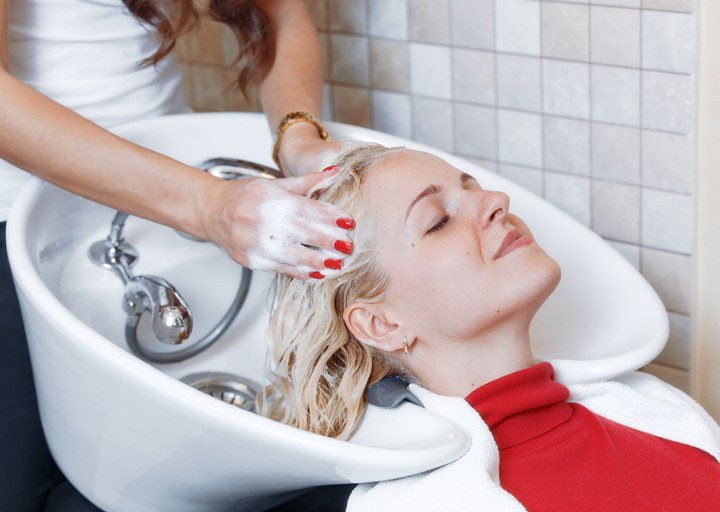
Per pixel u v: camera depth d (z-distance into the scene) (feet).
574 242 4.46
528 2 5.08
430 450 3.16
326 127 4.81
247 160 4.66
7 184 4.24
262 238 3.58
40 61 4.28
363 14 5.72
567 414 3.66
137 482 3.72
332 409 3.75
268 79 4.81
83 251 4.36
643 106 4.93
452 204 3.65
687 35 4.66
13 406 4.48
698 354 5.29
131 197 3.83
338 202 3.71
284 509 4.49
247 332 4.52
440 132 5.74
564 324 4.35
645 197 5.11
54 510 4.51
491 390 3.56
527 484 3.38
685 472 3.51
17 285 3.57
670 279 5.21
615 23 4.85
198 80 6.76
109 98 4.47
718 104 4.72
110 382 3.26
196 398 3.10
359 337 3.71
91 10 4.29
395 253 3.60
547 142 5.33
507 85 5.34
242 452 3.20
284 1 5.04
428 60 5.58
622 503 3.33
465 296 3.52
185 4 4.38
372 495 3.36
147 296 3.92
